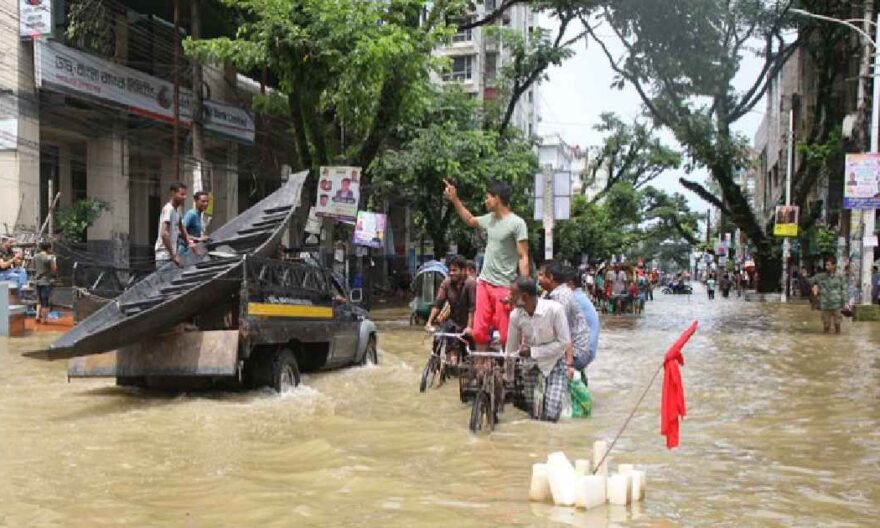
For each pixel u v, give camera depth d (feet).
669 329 67.56
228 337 27.50
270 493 16.46
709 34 83.41
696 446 21.75
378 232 91.91
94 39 70.33
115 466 18.70
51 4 63.10
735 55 89.45
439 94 97.66
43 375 34.04
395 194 101.60
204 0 72.54
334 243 73.92
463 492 16.67
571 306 28.04
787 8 90.48
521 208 104.17
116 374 28.32
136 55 79.30
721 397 30.66
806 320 79.77
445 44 61.05
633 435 23.18
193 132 66.64
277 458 19.77
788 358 44.47
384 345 51.37
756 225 128.77
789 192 144.77
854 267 85.71
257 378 29.50
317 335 33.09
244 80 93.45
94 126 71.97
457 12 66.90
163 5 77.56
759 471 18.85
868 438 22.91
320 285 35.27
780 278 136.67
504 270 27.94
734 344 53.16
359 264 97.25
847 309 83.41
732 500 16.22
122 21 75.31
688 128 91.40
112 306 29.55
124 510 15.23
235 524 14.39
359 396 29.96
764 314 91.76
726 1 83.76
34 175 64.69
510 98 114.21
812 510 15.57
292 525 14.32
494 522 14.52
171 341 27.89
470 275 32.71
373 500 15.98
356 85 54.08
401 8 58.08
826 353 47.16
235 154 91.86
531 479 16.94
